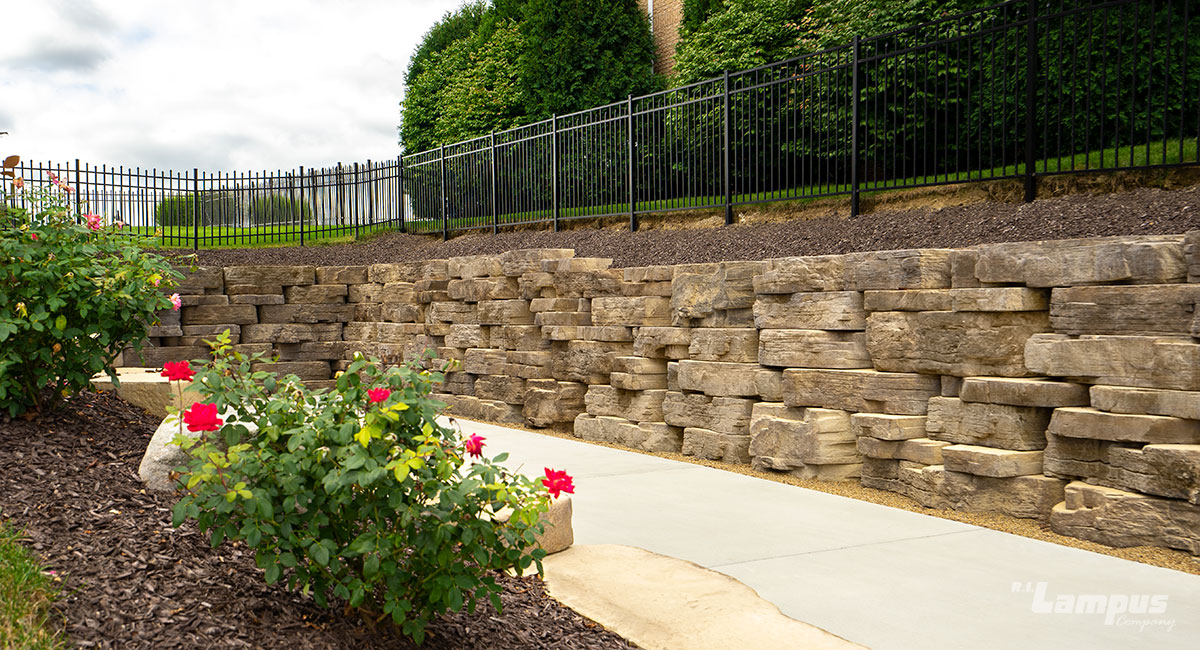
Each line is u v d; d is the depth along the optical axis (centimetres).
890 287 611
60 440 455
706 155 1149
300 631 299
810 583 413
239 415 321
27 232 482
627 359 844
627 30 2066
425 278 1200
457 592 293
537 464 732
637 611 374
